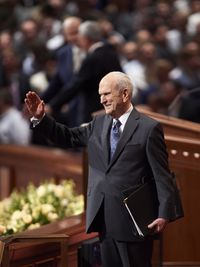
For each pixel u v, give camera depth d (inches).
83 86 787.4
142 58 1109.1
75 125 846.5
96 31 791.1
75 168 837.2
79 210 673.6
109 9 1449.3
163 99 888.3
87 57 784.9
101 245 518.9
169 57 1238.3
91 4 1499.8
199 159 597.9
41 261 555.5
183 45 1310.3
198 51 1026.1
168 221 490.9
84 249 561.3
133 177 503.8
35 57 1048.2
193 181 617.9
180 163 605.3
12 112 992.9
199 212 624.4
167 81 1005.2
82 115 801.6
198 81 912.9
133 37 1379.2
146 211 499.2
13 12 1471.5
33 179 898.7
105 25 1219.2
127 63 1116.5
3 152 932.0
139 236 503.5
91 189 518.6
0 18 1460.4
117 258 516.1
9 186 926.4
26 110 531.5
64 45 889.5
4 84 1141.7
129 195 499.2
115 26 1423.5
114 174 507.2
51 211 658.2
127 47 1125.7
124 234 505.0
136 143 503.5
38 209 649.0
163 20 1428.4
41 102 521.3
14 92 1070.4
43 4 1462.8
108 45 791.1
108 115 525.3
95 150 519.5
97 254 559.8
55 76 873.5
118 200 504.7
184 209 625.0
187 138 621.3
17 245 537.0
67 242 533.3
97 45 790.5
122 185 504.1
